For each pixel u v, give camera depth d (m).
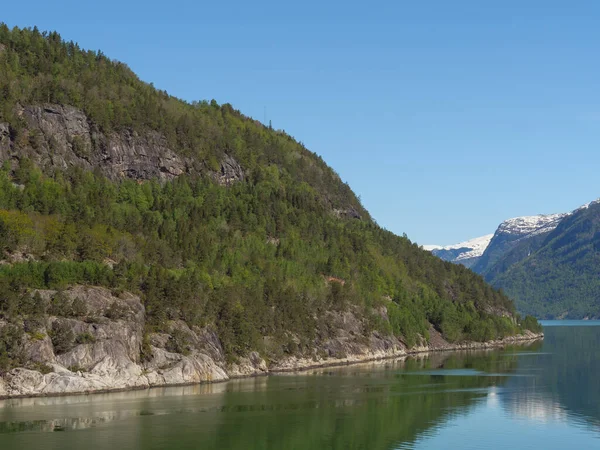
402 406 165.00
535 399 177.62
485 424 145.75
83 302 177.75
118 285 191.75
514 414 156.62
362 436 133.88
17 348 160.75
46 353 164.50
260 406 160.50
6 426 132.25
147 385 178.75
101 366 171.12
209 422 140.88
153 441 124.75
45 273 181.00
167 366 187.38
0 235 193.38
